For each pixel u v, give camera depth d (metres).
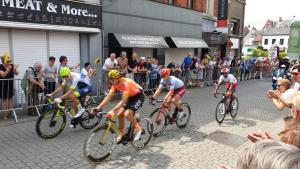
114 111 4.11
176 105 5.66
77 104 5.37
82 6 8.77
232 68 14.92
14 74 6.67
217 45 17.61
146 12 11.59
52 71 6.98
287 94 3.88
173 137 5.44
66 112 5.38
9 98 6.40
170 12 12.95
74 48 9.06
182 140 5.28
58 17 8.12
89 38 9.38
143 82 9.80
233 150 4.85
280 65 10.69
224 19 17.06
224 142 5.23
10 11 6.96
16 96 6.74
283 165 0.76
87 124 5.71
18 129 5.61
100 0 9.52
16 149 4.57
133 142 4.61
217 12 17.78
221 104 6.48
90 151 4.02
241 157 0.90
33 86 6.54
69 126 5.88
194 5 15.16
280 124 6.68
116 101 8.67
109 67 8.64
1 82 6.16
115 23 10.24
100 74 9.45
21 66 7.63
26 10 7.30
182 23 13.87
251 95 11.00
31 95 6.53
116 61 8.92
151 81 10.11
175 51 13.74
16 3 7.06
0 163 4.04
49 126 5.04
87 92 5.80
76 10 8.61
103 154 4.21
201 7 15.73
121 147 4.80
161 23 12.49
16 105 6.77
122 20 10.52
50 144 4.84
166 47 11.88
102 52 9.82
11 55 7.37
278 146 0.84
